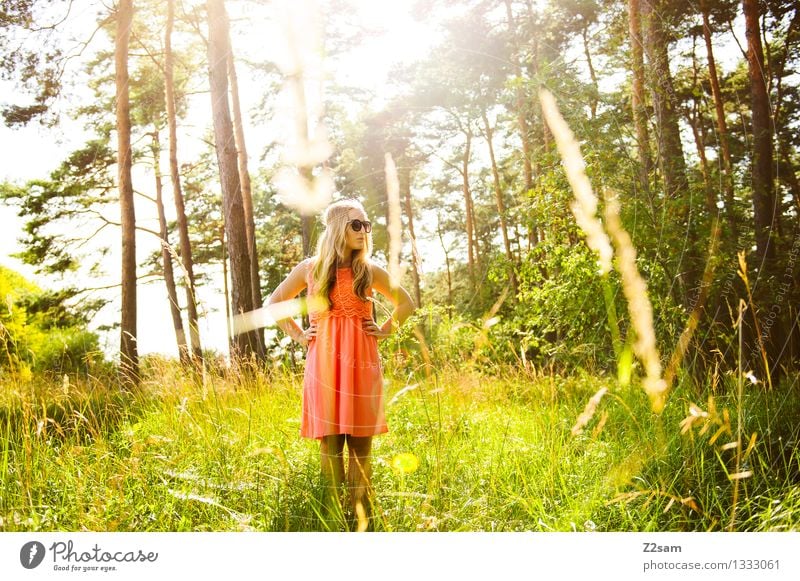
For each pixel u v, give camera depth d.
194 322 3.20
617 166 4.46
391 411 3.34
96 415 3.84
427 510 2.22
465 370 2.36
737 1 10.41
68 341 5.13
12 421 3.19
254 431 3.32
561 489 2.43
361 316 2.75
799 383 3.21
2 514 2.27
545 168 6.29
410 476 2.61
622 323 2.50
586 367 4.05
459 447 2.74
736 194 6.62
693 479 2.25
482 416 3.22
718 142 7.11
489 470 2.66
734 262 4.19
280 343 4.62
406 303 2.58
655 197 4.16
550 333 5.91
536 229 6.70
